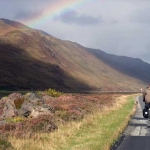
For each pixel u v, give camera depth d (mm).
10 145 10945
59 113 19828
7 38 156000
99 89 171500
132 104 38906
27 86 112312
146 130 16516
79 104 26094
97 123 18422
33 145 11703
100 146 11531
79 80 166750
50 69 149625
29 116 19016
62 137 13633
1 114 19672
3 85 103062
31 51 157625
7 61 126562
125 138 14008
